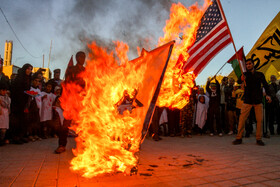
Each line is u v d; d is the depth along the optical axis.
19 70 5.74
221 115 8.73
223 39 6.34
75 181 2.44
